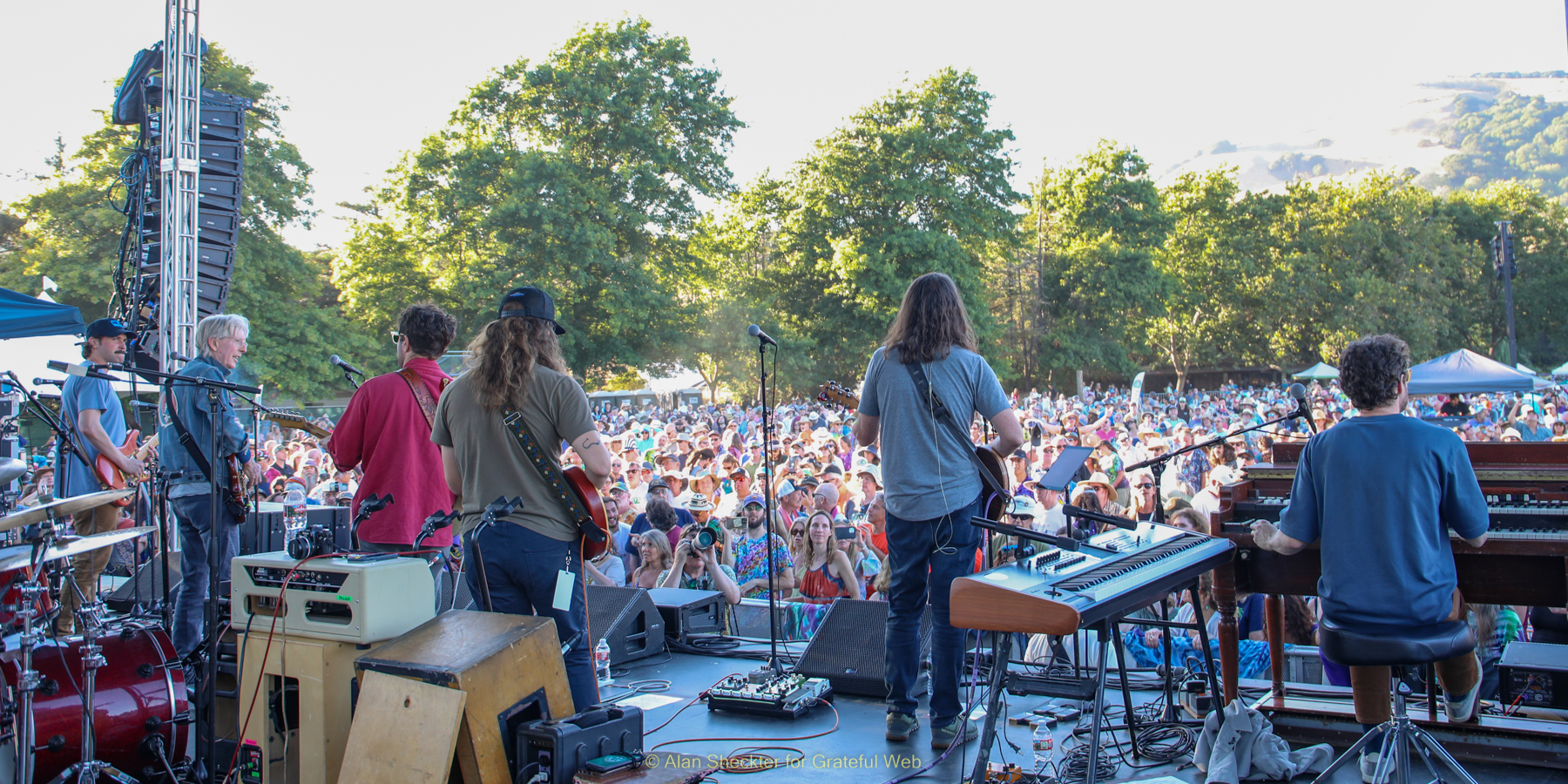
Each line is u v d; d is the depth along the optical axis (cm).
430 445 407
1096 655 489
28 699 314
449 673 274
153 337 797
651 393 4822
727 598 572
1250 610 537
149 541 537
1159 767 345
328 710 312
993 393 349
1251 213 5362
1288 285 5141
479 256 3366
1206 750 343
